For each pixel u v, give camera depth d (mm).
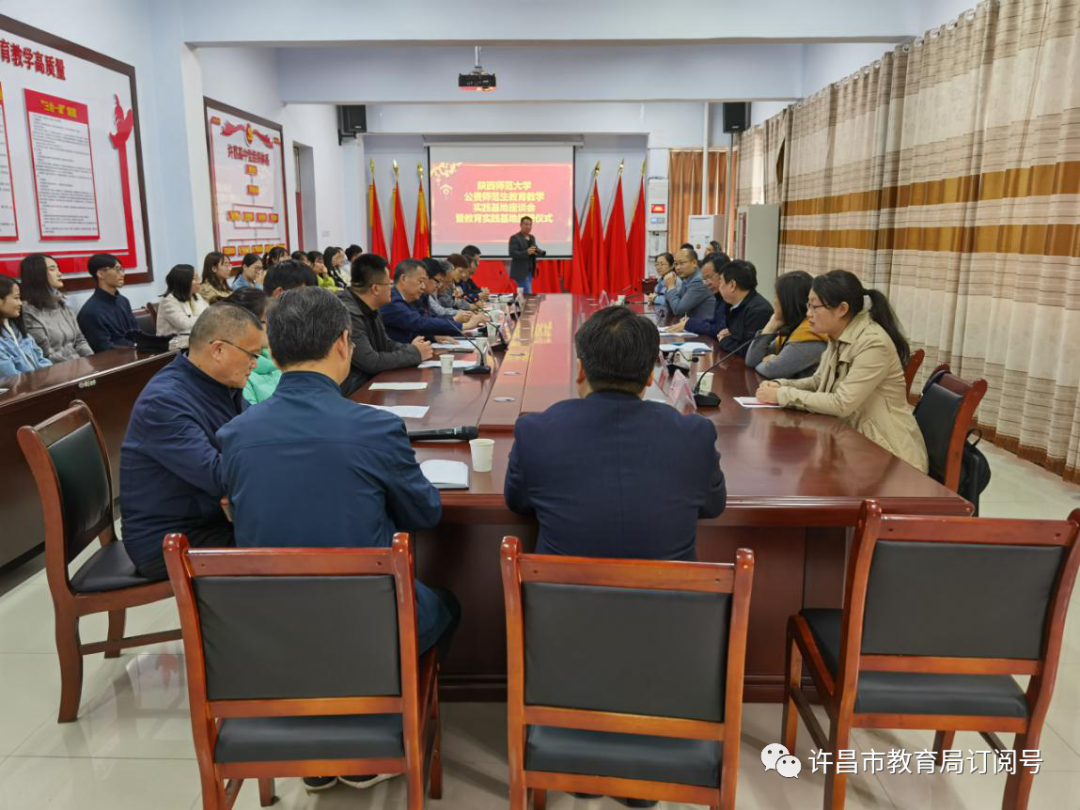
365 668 1269
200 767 1310
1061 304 3840
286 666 1264
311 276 3527
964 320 4781
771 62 8102
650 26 5402
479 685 2064
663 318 5695
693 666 1194
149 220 5473
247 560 1210
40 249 4273
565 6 5352
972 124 4656
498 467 1983
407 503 1503
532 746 1289
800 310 3129
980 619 1325
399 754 1320
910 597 1323
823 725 1970
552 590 1196
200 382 2039
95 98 4758
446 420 2463
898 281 5699
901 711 1408
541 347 3896
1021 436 4082
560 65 8242
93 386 3230
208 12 5422
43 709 2064
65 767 1835
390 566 1218
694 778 1247
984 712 1396
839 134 6723
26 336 3764
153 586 1971
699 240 9773
